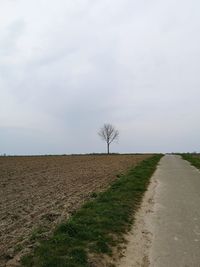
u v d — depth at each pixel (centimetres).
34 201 1669
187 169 3519
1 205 1566
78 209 1427
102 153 12794
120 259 884
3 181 2603
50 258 814
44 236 1008
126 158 7200
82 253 862
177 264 847
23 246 933
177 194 1856
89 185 2314
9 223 1216
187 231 1123
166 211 1421
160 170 3419
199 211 1420
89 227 1091
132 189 1966
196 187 2127
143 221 1253
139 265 848
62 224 1055
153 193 1889
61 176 3017
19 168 4097
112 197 1644
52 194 1898
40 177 2933
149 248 963
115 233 1078
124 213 1324
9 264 808
